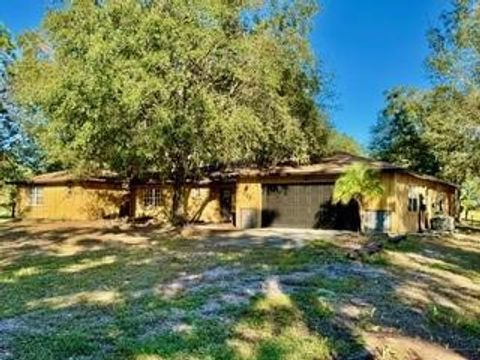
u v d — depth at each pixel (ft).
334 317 25.84
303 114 82.48
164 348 20.03
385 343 21.90
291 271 38.50
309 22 75.77
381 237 64.85
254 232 74.54
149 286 32.58
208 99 62.64
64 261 45.73
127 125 63.10
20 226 89.51
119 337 21.34
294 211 82.99
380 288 33.42
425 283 36.45
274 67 70.38
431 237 74.18
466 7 80.53
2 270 40.65
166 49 59.93
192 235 70.59
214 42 63.87
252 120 65.36
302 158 82.38
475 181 115.24
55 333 21.77
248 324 23.93
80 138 60.80
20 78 77.36
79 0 62.13
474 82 82.94
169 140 63.77
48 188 111.14
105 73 57.67
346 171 74.74
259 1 70.69
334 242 59.11
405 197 79.15
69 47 61.87
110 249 55.26
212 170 90.48
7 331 22.07
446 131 88.53
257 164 87.10
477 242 71.61
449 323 26.53
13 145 96.84
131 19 59.36
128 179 99.96
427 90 103.50
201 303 27.55
